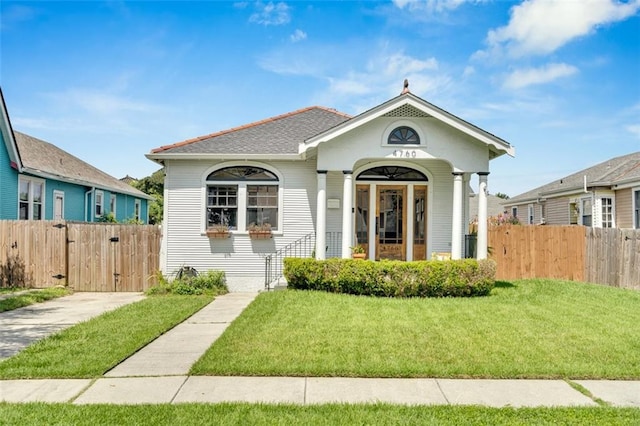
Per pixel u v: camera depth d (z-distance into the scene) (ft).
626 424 13.41
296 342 21.59
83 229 41.75
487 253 40.75
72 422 13.20
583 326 25.13
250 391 15.96
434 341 21.90
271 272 42.24
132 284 41.75
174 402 14.93
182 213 42.55
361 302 31.89
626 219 56.54
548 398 15.56
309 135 45.34
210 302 34.73
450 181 43.42
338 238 42.83
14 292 38.52
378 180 43.57
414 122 38.22
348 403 14.85
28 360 18.88
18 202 52.47
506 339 22.36
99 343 21.57
